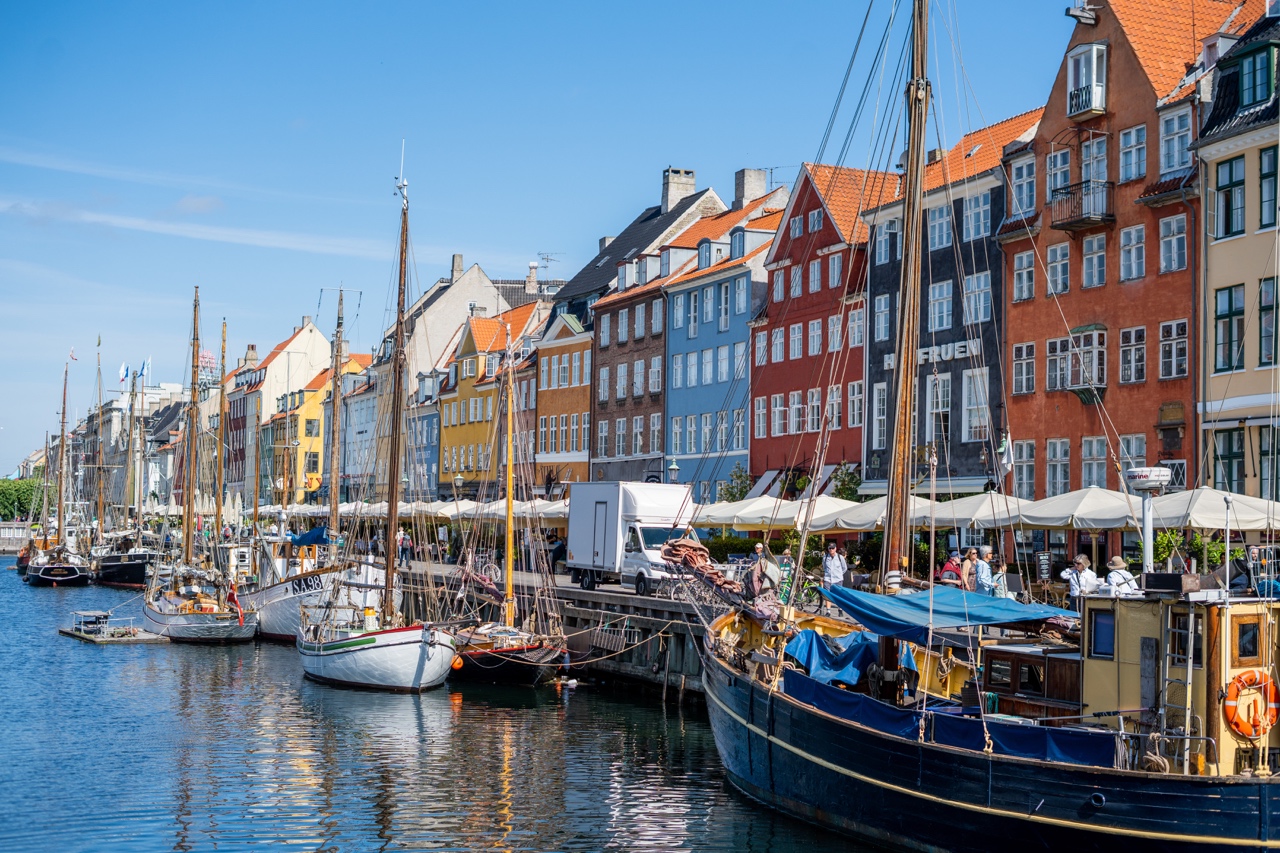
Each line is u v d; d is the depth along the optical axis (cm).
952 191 4716
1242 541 3130
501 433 8631
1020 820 1723
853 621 2808
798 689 2211
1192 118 3750
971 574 2997
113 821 2278
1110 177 4050
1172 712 1655
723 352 6488
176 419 15462
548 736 3055
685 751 2867
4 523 17738
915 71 2464
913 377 2412
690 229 7538
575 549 4741
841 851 1991
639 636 3925
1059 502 3092
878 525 3581
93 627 5522
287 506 8000
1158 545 3080
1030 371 4334
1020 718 1869
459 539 6344
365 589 4572
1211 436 3494
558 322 8144
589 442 7788
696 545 2609
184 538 6378
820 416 5612
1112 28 4075
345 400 10850
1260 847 1557
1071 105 4150
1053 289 4219
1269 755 1661
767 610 2409
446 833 2188
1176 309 3781
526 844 2114
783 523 4034
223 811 2344
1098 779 1645
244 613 5159
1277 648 1658
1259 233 3481
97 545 10062
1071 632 2008
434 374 9925
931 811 1847
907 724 1923
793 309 5856
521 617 4494
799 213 5853
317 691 3809
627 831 2170
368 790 2495
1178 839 1590
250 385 13738
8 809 2356
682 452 6812
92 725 3228
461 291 10419
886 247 5147
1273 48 3481
